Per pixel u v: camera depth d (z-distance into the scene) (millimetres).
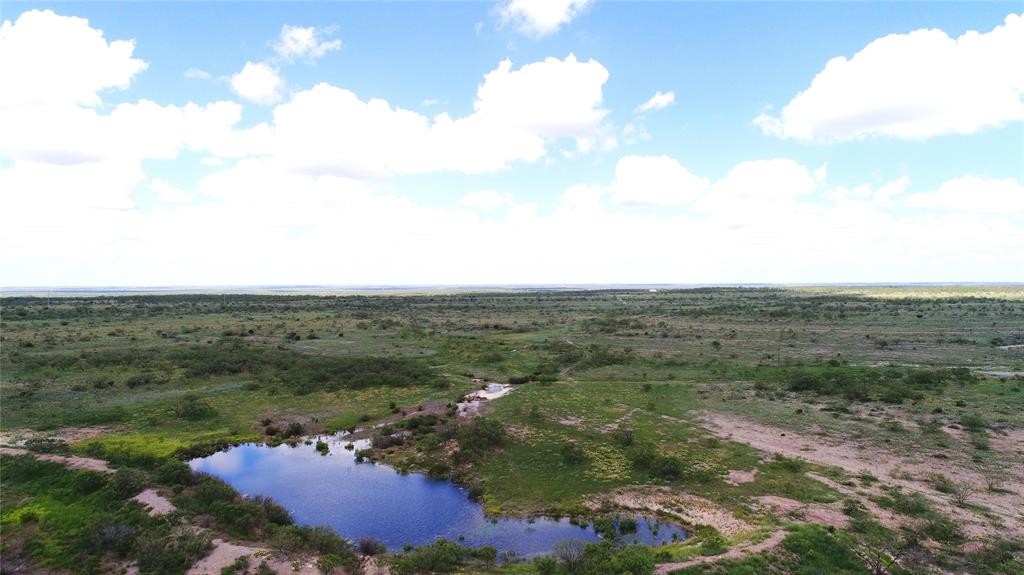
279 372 68062
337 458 42781
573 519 31969
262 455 43281
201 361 69688
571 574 24391
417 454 42688
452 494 36094
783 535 26594
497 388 66375
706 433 46469
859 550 25906
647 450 40469
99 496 30188
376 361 74938
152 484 32594
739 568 23625
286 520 30875
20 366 63469
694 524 30734
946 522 28781
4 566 24000
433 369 75250
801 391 61594
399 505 34281
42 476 32125
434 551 26641
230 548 26109
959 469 37188
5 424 45625
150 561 24297
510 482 37344
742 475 37250
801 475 36781
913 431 45438
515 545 29109
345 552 26828
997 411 50500
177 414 50500
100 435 44688
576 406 55625
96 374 62031
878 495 33188
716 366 76000
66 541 26016
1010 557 25250
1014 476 35875
